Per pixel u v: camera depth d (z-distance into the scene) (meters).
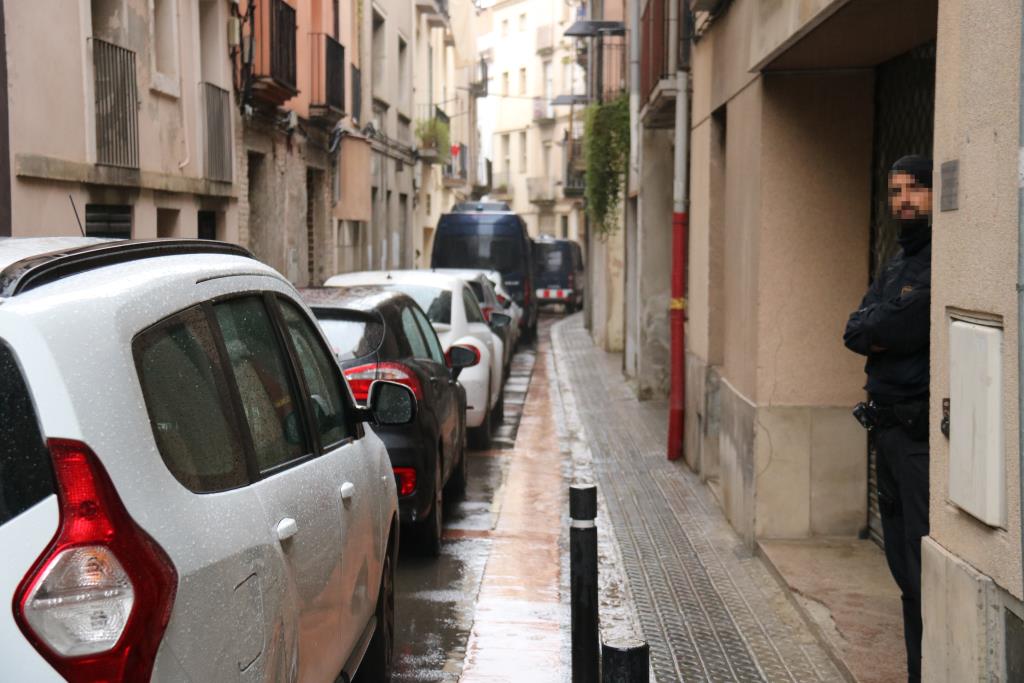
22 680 2.24
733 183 8.34
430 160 35.41
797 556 6.96
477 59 52.91
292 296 4.18
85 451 2.33
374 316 7.64
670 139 15.67
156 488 2.52
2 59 8.80
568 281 42.44
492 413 13.88
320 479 3.74
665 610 6.30
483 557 7.69
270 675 2.98
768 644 5.73
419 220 36.34
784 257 7.26
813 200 7.25
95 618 2.29
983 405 3.54
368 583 4.41
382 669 4.86
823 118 7.24
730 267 8.47
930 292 4.43
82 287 2.57
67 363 2.38
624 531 8.18
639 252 15.88
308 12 19.98
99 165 10.55
